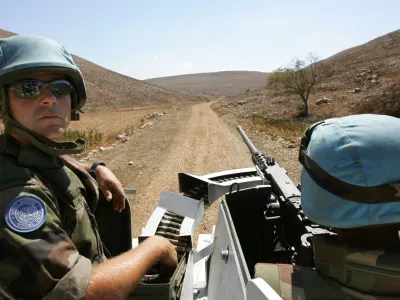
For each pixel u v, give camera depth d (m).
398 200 1.21
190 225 2.62
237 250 1.77
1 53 1.49
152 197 7.95
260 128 22.58
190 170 10.61
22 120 1.47
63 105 1.57
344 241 1.36
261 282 1.29
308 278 1.42
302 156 1.46
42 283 1.16
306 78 39.66
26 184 1.30
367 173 1.22
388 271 1.22
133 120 34.59
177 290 1.99
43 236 1.22
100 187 2.33
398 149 1.25
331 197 1.29
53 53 1.54
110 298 1.30
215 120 30.86
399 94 31.58
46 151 1.47
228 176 3.43
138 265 1.46
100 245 1.77
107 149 14.84
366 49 71.31
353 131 1.30
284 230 2.90
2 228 1.17
